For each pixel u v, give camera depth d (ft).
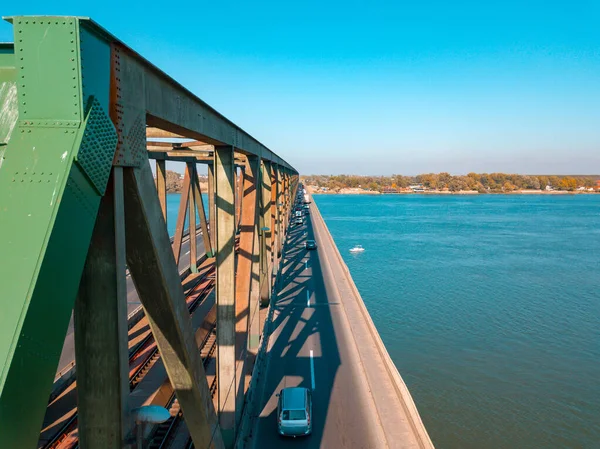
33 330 8.41
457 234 233.14
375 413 41.14
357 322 65.67
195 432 21.13
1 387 7.63
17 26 9.95
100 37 11.26
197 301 72.23
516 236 224.74
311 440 37.04
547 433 57.16
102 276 12.41
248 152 36.60
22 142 9.71
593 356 78.84
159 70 15.17
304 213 245.86
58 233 9.11
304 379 48.01
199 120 21.45
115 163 12.07
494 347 82.89
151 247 14.53
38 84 10.00
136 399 39.83
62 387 41.24
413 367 74.84
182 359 17.72
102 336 12.59
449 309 104.99
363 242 207.00
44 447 32.37
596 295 115.85
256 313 51.21
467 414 61.26
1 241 8.73
